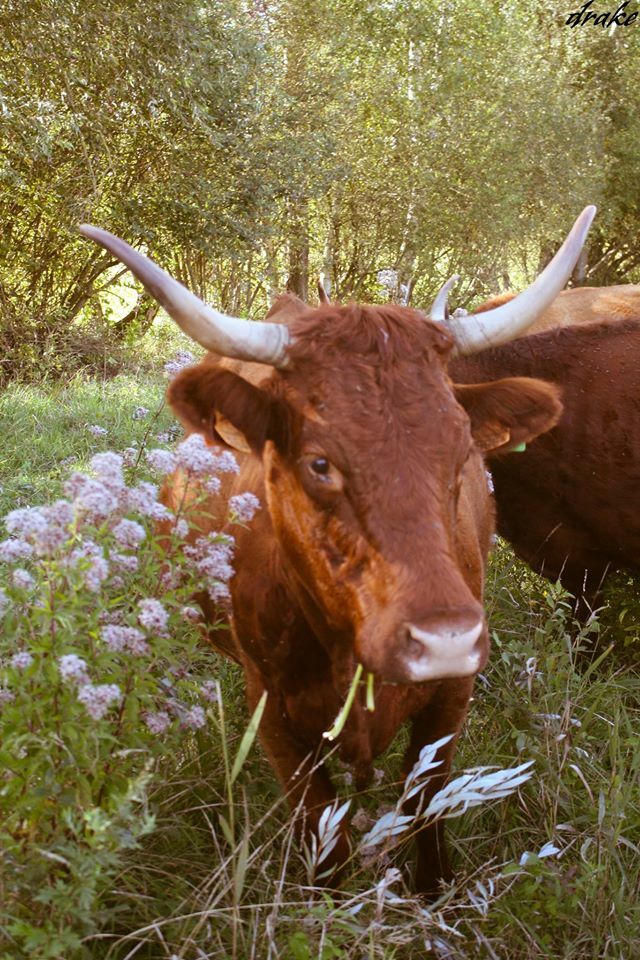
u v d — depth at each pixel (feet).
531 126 59.06
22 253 40.24
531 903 10.16
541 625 15.44
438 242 57.21
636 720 13.79
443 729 10.52
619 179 69.92
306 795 10.27
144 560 10.43
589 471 15.57
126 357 38.06
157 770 10.52
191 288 50.47
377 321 8.61
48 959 7.57
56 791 8.02
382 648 7.47
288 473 8.66
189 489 11.59
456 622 7.27
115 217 38.52
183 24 36.78
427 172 55.11
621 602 16.80
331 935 8.71
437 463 7.97
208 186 40.73
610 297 21.79
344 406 8.14
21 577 8.10
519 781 9.27
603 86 70.49
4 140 35.50
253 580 10.05
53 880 8.22
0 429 25.02
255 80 41.93
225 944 8.75
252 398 8.79
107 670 8.96
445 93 56.39
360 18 55.62
